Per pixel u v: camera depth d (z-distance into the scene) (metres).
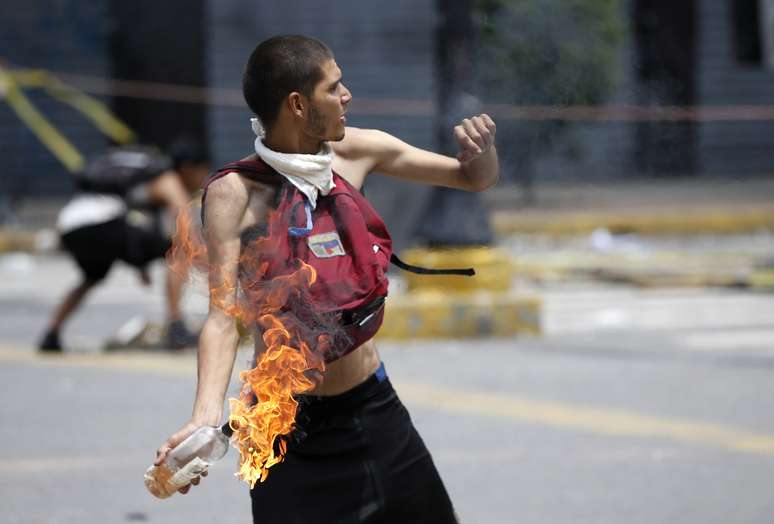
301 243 10.34
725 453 20.64
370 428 10.80
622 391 25.42
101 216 28.80
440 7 31.84
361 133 11.30
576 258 48.59
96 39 67.19
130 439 21.69
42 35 66.44
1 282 44.41
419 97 70.25
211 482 19.20
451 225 32.28
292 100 10.38
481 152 11.23
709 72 73.19
